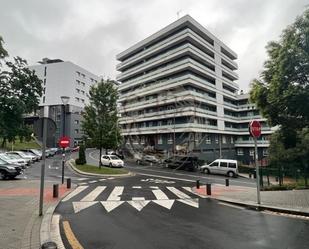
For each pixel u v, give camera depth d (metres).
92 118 26.28
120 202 10.87
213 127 48.91
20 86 27.70
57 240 6.05
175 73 47.78
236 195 12.52
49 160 37.59
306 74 13.33
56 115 65.69
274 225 7.26
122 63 59.94
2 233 6.32
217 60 55.28
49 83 68.75
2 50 24.61
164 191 14.47
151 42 54.97
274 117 15.53
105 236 6.34
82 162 29.16
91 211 9.15
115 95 26.64
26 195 12.05
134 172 27.42
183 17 48.59
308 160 20.61
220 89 54.31
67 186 15.01
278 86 13.99
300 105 13.31
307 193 12.26
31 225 7.02
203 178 25.58
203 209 9.55
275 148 25.83
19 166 19.98
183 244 5.75
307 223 7.45
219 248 5.50
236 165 30.16
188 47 46.03
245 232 6.61
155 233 6.57
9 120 26.75
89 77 75.81
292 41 13.48
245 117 58.75
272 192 13.12
